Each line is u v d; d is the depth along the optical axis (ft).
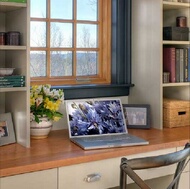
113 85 9.18
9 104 7.55
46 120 7.63
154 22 8.79
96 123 7.93
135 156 7.00
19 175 5.76
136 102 9.41
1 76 6.68
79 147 6.96
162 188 8.10
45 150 6.73
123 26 9.36
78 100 8.18
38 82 8.45
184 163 6.52
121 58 9.39
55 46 8.77
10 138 7.20
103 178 6.63
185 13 9.38
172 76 9.05
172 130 8.67
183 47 9.46
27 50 6.82
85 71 9.24
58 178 6.15
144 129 8.77
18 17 7.07
